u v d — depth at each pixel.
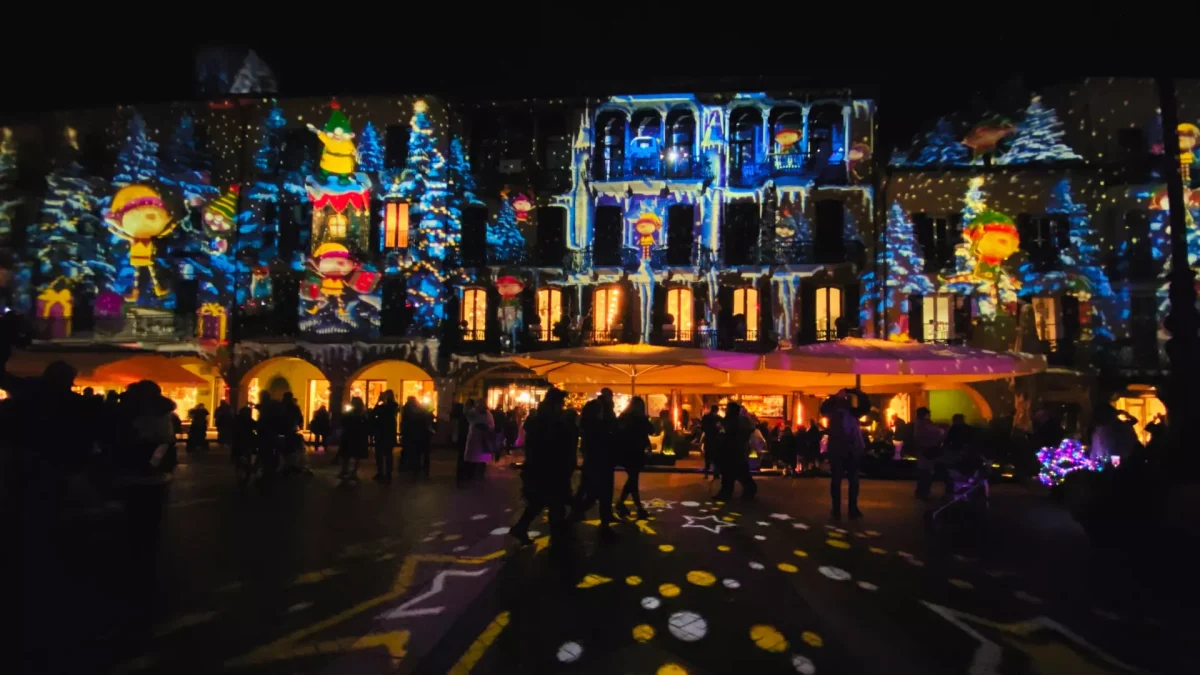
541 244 28.42
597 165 28.27
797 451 18.70
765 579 6.82
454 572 6.79
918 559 7.91
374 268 28.16
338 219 28.56
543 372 18.58
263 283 28.61
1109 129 25.72
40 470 5.02
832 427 10.85
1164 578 6.85
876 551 8.30
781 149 27.36
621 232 28.19
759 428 22.12
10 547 4.87
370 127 28.72
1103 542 7.57
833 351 13.47
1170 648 5.14
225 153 28.92
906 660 4.80
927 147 27.72
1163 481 7.36
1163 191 24.88
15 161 29.31
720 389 20.19
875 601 6.18
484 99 28.48
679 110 28.03
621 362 16.23
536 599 5.95
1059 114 26.31
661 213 28.08
